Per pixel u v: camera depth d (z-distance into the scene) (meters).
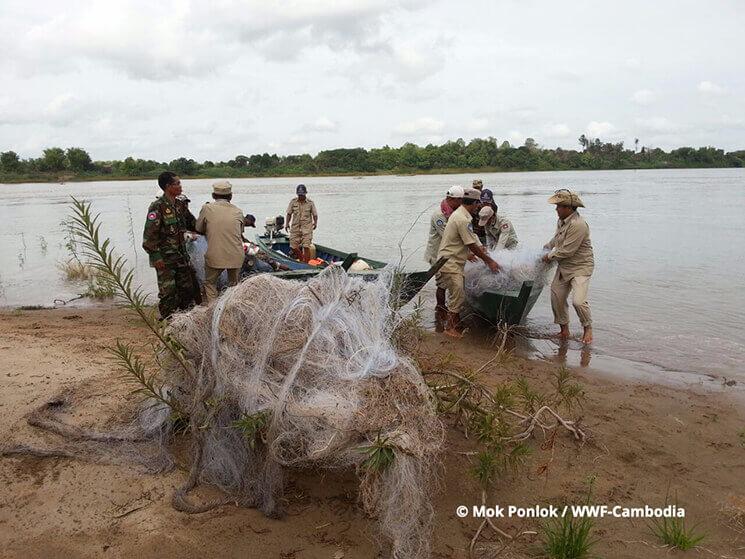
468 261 9.11
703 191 48.12
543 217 27.41
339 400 3.37
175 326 4.24
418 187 60.94
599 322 9.56
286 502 3.79
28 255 16.30
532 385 6.56
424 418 3.45
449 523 3.78
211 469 3.93
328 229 23.12
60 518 3.57
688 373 7.20
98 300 10.84
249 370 3.75
